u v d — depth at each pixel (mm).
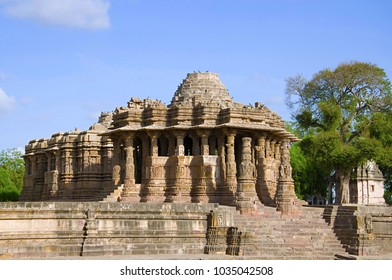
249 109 55562
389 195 91938
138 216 43688
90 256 41219
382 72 76625
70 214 41969
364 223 47188
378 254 46344
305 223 48375
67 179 69188
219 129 54656
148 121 56312
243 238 43312
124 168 57781
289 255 43562
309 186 88938
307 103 78688
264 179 56000
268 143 58000
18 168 108562
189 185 54406
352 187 84312
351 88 76500
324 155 70375
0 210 39656
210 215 45219
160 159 55281
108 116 74688
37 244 40531
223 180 53781
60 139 71312
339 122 73750
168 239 44188
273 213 49156
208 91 60156
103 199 54781
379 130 72500
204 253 44469
